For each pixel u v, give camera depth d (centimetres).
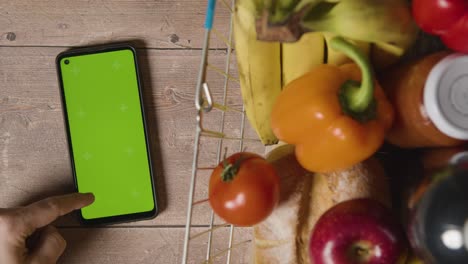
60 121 66
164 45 65
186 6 64
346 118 45
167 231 66
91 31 65
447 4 41
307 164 50
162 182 66
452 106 42
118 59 64
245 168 48
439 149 47
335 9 40
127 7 64
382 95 46
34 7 65
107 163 65
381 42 44
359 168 51
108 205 66
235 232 65
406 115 46
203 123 65
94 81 65
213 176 50
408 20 43
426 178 42
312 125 46
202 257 65
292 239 53
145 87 65
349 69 47
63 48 65
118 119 65
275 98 52
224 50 65
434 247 39
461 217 38
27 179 66
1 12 65
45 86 65
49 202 60
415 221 41
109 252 66
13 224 59
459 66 42
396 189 54
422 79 45
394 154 55
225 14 64
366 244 46
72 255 66
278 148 56
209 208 65
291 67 50
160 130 65
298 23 39
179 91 65
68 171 66
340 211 47
